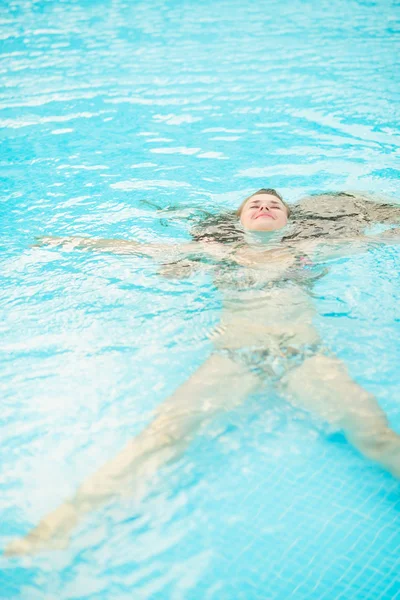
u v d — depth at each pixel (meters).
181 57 6.86
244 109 5.51
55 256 3.33
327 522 1.97
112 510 1.97
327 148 4.73
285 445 2.19
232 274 3.11
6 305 2.94
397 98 5.63
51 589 1.76
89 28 7.92
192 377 2.43
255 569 1.84
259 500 2.02
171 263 3.23
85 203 3.96
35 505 1.98
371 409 2.25
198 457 2.13
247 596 1.77
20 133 5.12
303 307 2.85
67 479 2.07
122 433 2.24
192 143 4.88
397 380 2.46
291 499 2.03
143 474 2.07
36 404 2.38
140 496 2.01
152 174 4.38
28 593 1.74
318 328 2.72
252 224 3.51
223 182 4.24
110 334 2.74
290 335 2.64
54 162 4.59
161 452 2.14
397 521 1.98
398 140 4.83
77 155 4.70
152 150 4.77
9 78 6.36
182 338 2.70
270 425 2.25
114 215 3.79
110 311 2.89
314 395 2.34
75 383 2.48
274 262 3.20
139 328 2.77
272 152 4.69
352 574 1.83
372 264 3.19
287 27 7.82
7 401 2.40
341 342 2.64
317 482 2.08
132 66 6.63
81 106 5.65
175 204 3.92
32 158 4.66
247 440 2.20
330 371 2.44
